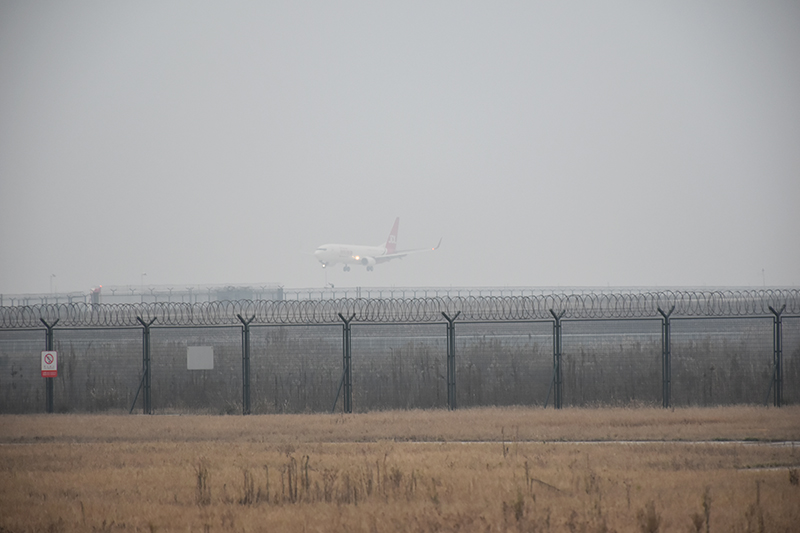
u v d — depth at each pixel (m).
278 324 97.56
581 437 74.44
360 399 99.12
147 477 59.91
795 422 80.62
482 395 100.44
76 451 70.56
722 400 98.19
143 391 98.00
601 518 45.94
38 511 50.91
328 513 49.09
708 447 67.75
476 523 46.16
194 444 73.38
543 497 51.94
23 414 96.75
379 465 61.34
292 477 58.19
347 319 101.81
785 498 50.12
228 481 57.81
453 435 76.06
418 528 45.34
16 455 68.94
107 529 46.62
